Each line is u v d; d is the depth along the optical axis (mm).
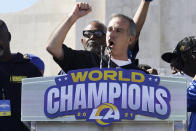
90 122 7996
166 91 8125
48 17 45000
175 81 8172
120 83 7969
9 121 10492
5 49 10742
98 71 7984
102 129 7969
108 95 7945
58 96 8047
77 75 8016
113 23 10375
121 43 10359
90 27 13773
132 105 7965
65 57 10234
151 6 33625
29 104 8164
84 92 7980
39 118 8109
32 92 8156
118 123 7980
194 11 33062
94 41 13695
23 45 45125
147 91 8039
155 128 8102
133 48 12633
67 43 43125
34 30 45094
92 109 7945
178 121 8211
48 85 8109
